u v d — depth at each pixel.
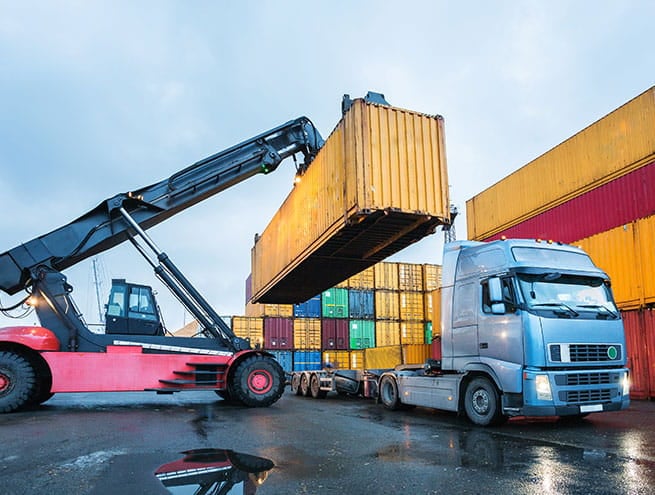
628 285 12.91
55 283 10.83
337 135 10.41
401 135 9.85
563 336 7.25
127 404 11.69
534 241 8.16
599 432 7.04
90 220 11.77
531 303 7.31
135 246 12.02
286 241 14.39
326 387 14.21
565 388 7.03
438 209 9.92
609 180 14.65
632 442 6.20
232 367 11.30
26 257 11.08
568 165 16.20
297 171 13.65
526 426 7.71
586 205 15.41
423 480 4.36
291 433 6.98
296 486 4.15
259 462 5.04
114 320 11.31
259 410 10.30
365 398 14.09
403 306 29.73
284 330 27.77
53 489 4.04
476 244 8.91
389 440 6.41
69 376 10.12
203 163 12.95
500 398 7.55
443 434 6.92
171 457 5.27
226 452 5.55
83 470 4.68
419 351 20.84
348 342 28.39
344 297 28.91
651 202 13.31
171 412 9.82
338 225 10.11
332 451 5.65
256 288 18.67
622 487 4.08
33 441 6.27
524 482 4.28
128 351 10.86
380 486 4.16
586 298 7.75
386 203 9.34
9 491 4.00
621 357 7.66
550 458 5.25
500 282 7.51
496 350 7.59
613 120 14.68
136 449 5.72
